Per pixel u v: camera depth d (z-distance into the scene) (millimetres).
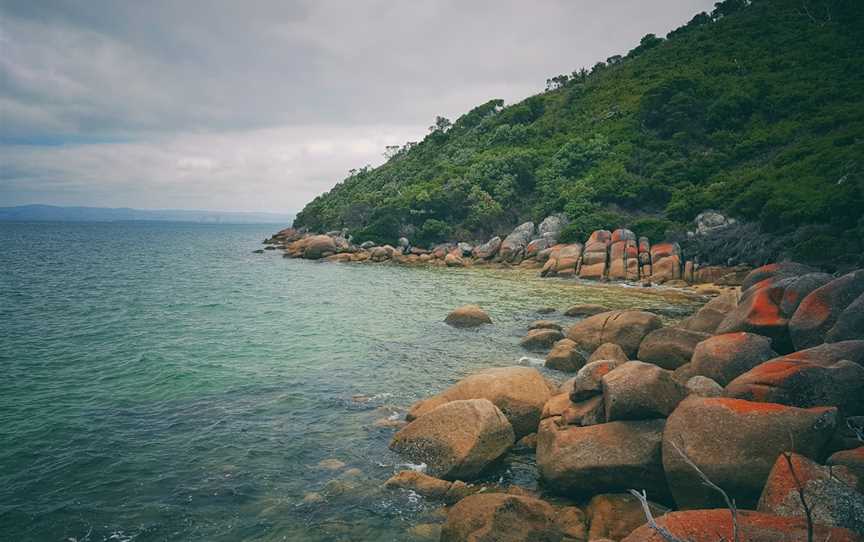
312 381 15508
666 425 8188
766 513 5578
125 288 36719
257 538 7785
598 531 7355
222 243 110750
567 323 24047
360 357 18281
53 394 14258
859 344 9359
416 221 73250
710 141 65125
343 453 10555
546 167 74438
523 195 73188
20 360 17672
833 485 5922
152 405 13430
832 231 34812
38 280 40188
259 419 12453
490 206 68562
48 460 10242
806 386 8273
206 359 18000
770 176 47094
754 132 61844
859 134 46594
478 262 57844
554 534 7238
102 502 8758
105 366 17062
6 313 26438
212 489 9180
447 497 8812
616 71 99688
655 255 43875
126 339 21094
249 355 18609
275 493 9047
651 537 5074
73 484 9336
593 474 8445
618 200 60562
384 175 110312
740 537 4941
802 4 89125
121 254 71312
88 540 7750
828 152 45125
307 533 7902
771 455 7098
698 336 14562
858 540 4758
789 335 13211
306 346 19984
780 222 39031
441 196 72438
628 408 8859
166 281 41406
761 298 14391
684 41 96500
